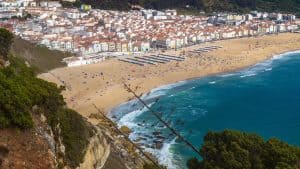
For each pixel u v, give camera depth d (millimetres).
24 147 42594
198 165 50062
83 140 60344
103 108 145125
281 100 158750
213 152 48156
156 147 105500
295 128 123688
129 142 97062
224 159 46031
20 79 51062
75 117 63125
